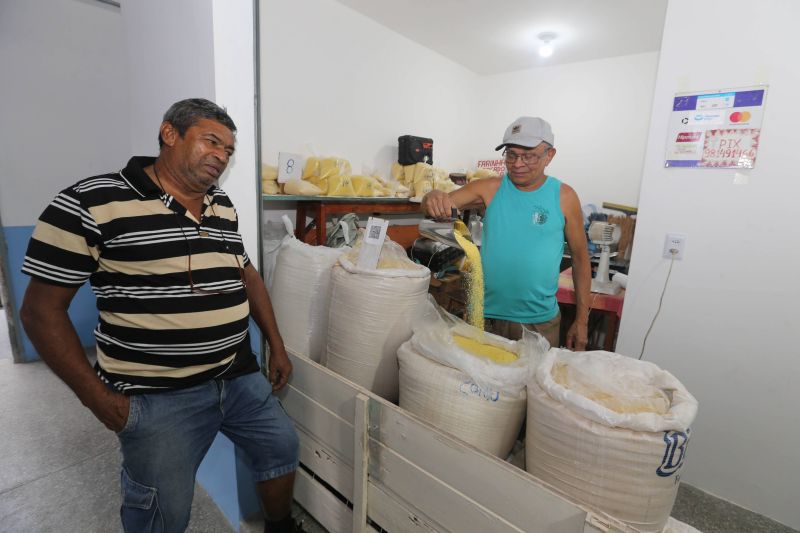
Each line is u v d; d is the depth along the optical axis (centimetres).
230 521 155
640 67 339
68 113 267
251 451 128
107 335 100
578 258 170
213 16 119
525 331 121
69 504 162
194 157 97
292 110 261
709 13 147
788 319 151
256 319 135
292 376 137
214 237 107
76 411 222
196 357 105
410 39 334
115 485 173
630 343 183
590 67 362
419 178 316
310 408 132
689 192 161
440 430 93
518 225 157
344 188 262
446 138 393
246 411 122
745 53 144
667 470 79
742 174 150
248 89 132
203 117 98
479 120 426
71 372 91
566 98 377
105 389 96
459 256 260
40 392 238
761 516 166
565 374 98
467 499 89
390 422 103
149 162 106
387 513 109
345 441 121
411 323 133
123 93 287
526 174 152
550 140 148
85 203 89
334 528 133
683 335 171
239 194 137
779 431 159
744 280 156
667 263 169
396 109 335
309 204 259
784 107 140
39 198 263
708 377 168
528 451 99
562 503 74
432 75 362
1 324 325
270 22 242
